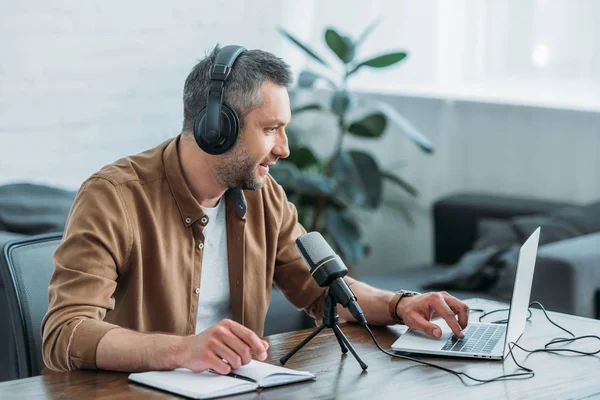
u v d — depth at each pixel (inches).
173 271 78.8
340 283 70.1
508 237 161.8
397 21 197.6
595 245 138.9
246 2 192.5
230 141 74.0
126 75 177.0
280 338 77.9
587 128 170.4
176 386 62.4
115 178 76.9
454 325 76.9
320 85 210.4
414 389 64.6
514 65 180.1
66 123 170.6
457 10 187.8
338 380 66.4
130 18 176.1
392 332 80.6
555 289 133.0
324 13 208.7
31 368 79.0
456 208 178.7
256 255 84.7
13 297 79.2
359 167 178.5
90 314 70.2
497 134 184.7
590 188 171.6
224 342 64.4
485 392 64.2
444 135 193.0
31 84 165.9
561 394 64.2
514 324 73.7
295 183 171.6
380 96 202.4
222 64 74.0
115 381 65.0
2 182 163.8
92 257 72.8
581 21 167.9
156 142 182.4
